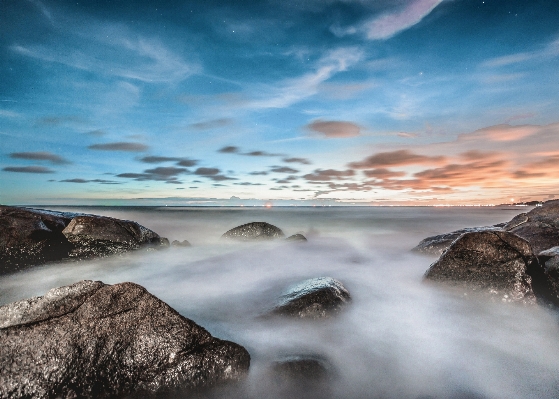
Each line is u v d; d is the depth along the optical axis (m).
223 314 7.34
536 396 4.61
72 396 3.64
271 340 5.95
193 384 4.10
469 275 7.63
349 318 6.73
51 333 3.83
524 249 7.43
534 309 6.77
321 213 54.50
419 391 4.71
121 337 4.04
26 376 3.58
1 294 8.66
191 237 21.83
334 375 4.79
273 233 18.59
